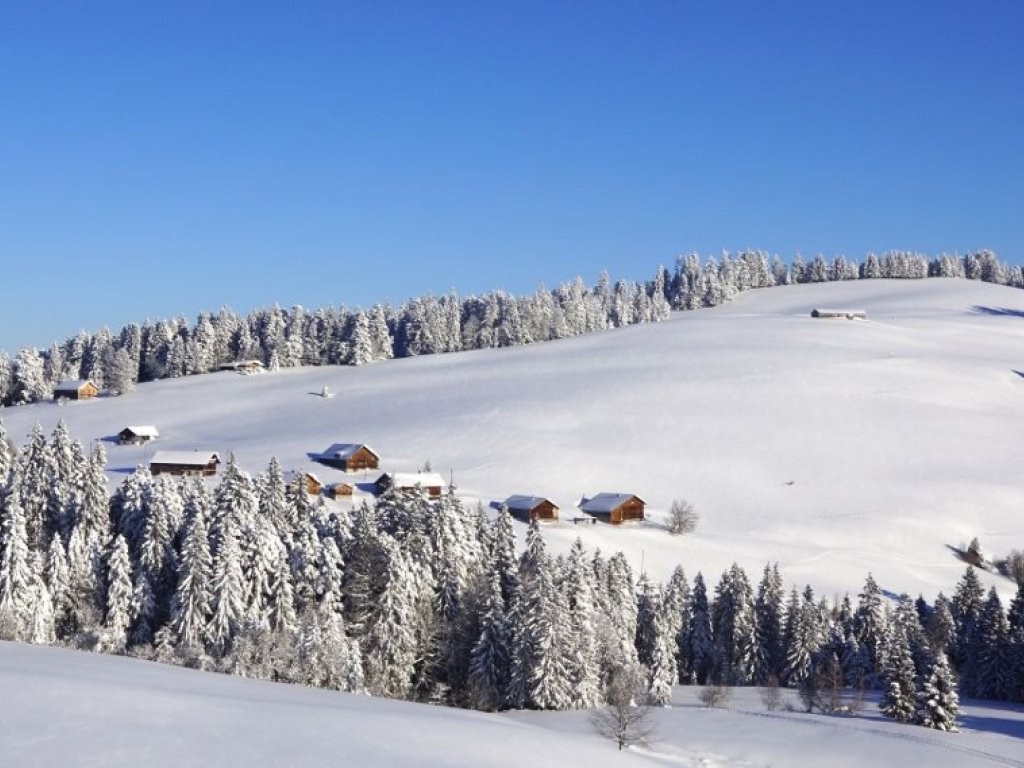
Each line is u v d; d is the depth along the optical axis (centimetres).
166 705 4450
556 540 13825
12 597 8419
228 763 3753
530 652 8406
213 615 8638
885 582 14062
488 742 5006
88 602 9075
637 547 14262
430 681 9069
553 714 8062
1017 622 10594
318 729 4478
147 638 9000
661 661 9600
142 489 10125
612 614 9862
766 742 6912
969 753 6669
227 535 8762
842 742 6925
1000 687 10288
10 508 8656
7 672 4688
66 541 9781
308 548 9319
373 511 11669
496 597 8956
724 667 11369
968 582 11881
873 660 10875
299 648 8012
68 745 3697
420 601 9275
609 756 5481
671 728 7350
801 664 10831
